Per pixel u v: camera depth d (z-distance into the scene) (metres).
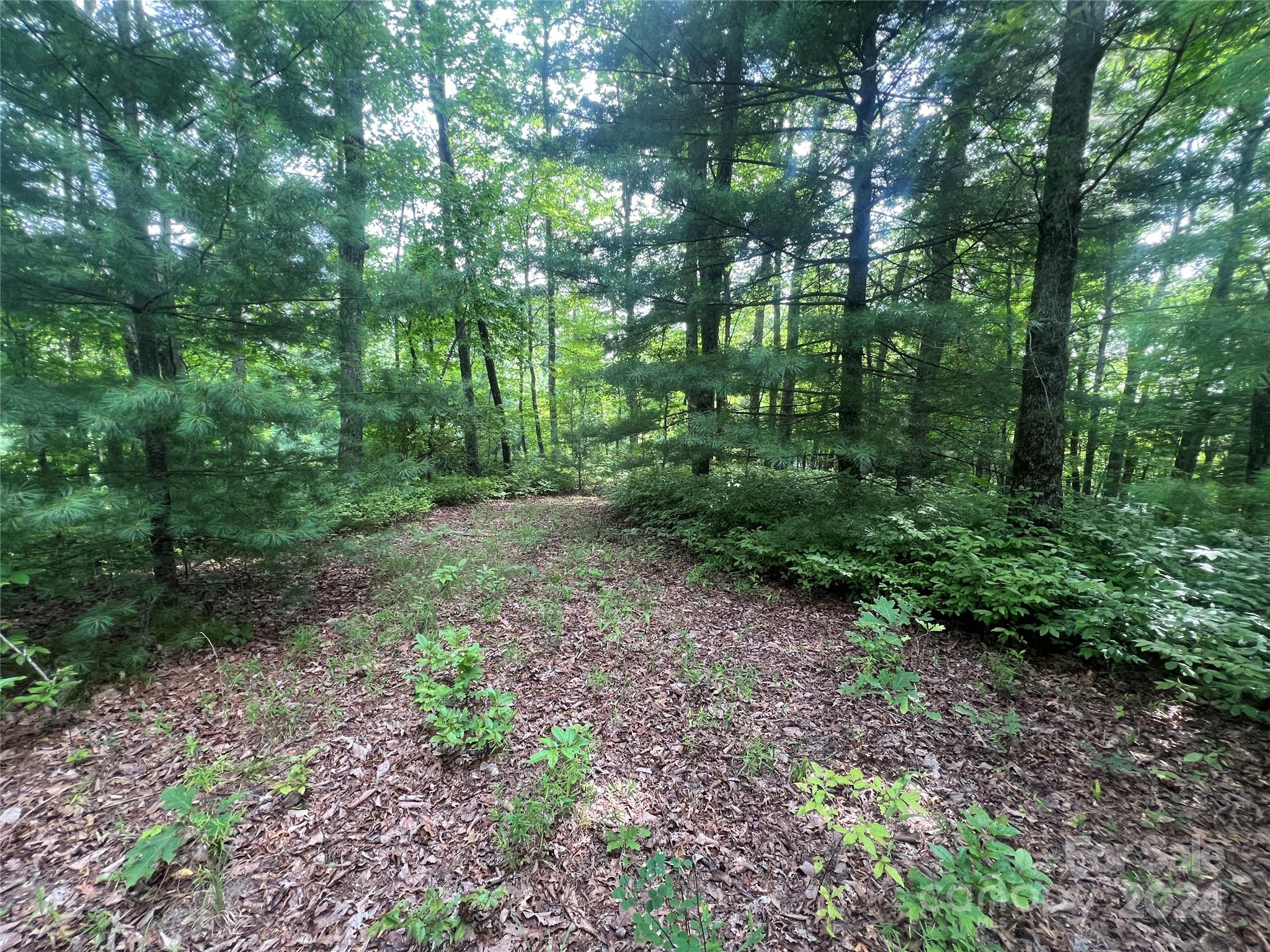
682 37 6.19
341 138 5.16
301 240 4.18
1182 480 6.13
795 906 2.29
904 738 3.43
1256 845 2.52
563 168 7.66
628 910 2.25
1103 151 5.58
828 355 6.23
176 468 4.45
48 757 3.06
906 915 2.12
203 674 4.01
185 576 5.07
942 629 3.97
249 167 3.62
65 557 3.93
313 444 5.02
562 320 16.23
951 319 5.26
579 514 10.52
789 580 6.18
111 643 4.09
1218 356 4.08
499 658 4.37
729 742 3.38
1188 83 4.93
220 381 3.68
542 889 2.36
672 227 6.71
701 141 7.04
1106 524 5.57
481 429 13.49
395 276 5.53
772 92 6.35
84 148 3.37
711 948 1.99
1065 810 2.80
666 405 7.87
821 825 2.73
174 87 4.02
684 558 7.24
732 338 14.58
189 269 3.83
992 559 4.87
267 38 4.09
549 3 6.61
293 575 5.79
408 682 3.96
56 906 2.19
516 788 2.94
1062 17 4.57
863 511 6.01
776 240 6.49
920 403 6.45
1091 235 6.23
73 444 3.74
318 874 2.40
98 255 3.50
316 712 3.58
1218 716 3.46
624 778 3.04
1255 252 4.93
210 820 2.51
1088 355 9.27
